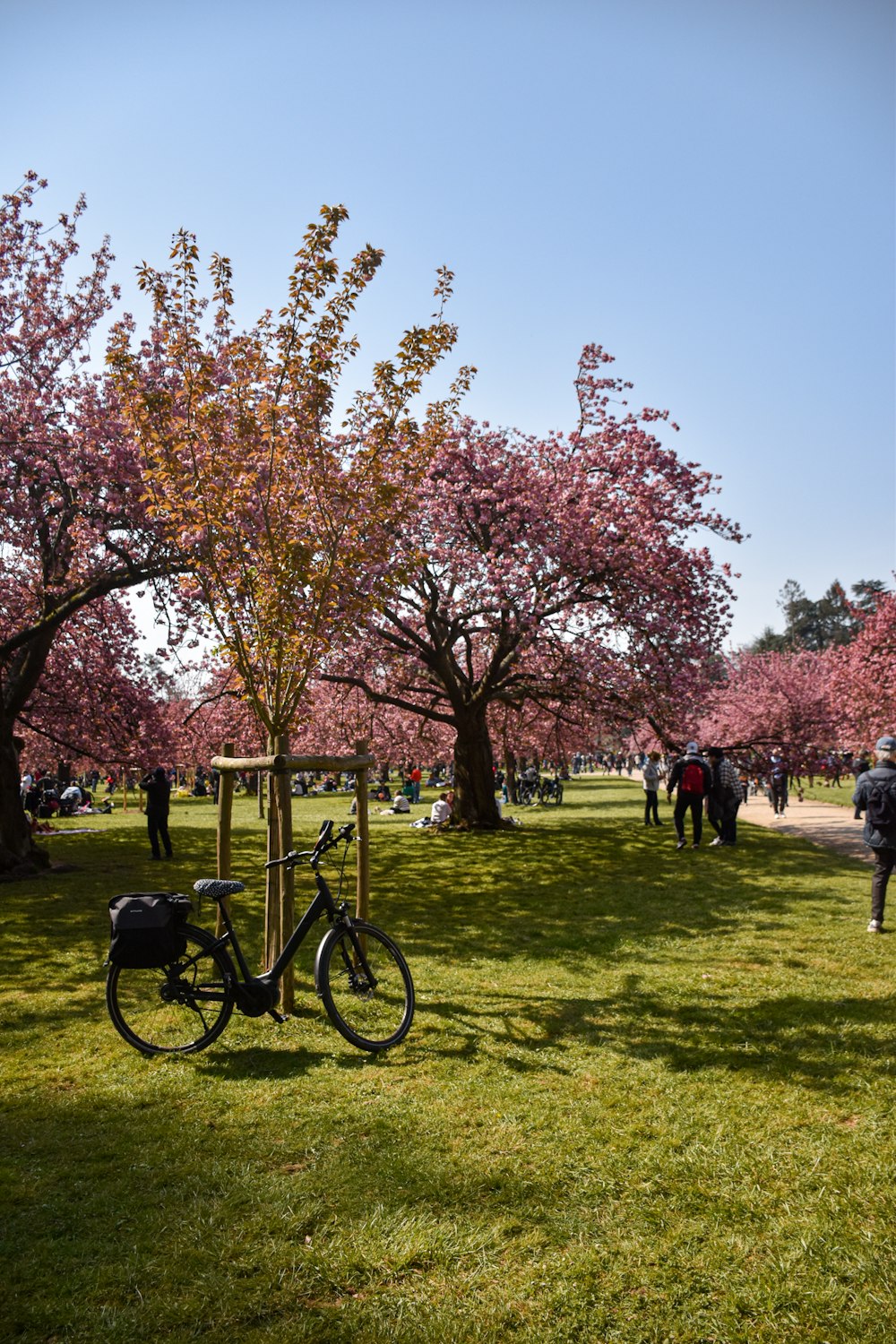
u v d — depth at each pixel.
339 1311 3.02
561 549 17.33
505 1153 4.16
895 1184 3.78
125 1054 5.72
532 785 35.31
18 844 15.16
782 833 20.42
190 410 7.17
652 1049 5.56
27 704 18.30
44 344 15.05
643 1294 3.10
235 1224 3.57
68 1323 2.98
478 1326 2.93
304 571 6.86
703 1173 3.92
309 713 15.27
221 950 5.80
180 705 24.42
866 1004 6.38
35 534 15.98
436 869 14.97
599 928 9.55
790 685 44.75
